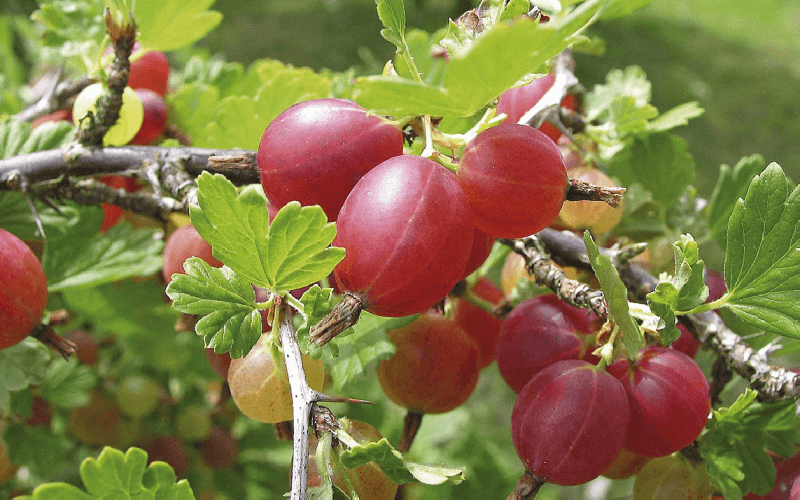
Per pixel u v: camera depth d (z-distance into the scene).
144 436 0.40
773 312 0.23
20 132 0.28
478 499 0.45
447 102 0.20
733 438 0.24
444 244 0.21
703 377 0.23
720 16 2.34
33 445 0.34
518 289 0.26
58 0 0.30
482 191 0.21
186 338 0.40
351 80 0.33
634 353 0.21
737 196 0.29
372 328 0.26
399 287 0.21
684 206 0.30
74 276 0.29
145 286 0.35
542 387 0.23
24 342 0.26
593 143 0.30
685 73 1.75
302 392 0.21
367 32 1.61
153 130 0.30
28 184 0.25
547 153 0.21
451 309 0.27
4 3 0.52
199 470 0.42
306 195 0.22
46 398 0.33
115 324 0.36
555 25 0.19
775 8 2.50
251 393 0.23
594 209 0.27
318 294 0.21
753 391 0.24
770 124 1.55
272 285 0.22
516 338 0.24
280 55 1.46
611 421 0.22
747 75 1.80
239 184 0.24
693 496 0.24
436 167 0.21
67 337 0.35
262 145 0.22
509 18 0.22
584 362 0.23
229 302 0.22
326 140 0.21
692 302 0.22
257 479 0.46
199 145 0.32
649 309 0.22
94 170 0.25
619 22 1.96
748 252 0.23
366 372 0.25
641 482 0.25
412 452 0.47
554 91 0.25
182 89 0.31
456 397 0.26
